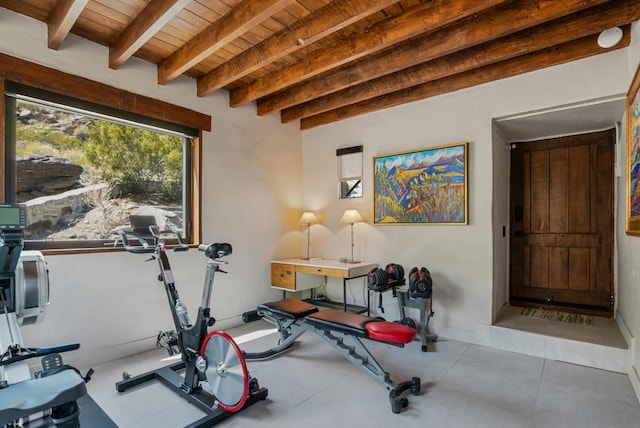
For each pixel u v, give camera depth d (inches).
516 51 108.9
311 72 126.6
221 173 156.7
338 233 184.7
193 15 102.3
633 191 102.6
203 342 89.0
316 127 193.8
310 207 196.2
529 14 92.1
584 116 134.8
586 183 158.1
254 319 126.3
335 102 159.5
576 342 116.7
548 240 166.9
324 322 105.2
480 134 140.0
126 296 123.6
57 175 114.0
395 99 157.2
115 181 128.1
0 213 69.2
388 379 95.7
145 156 136.4
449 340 142.6
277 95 163.0
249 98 151.6
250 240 168.7
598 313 151.9
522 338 127.1
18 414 43.8
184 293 141.0
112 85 121.4
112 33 112.1
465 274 142.8
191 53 116.3
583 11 98.2
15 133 103.1
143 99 130.0
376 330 93.8
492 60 114.3
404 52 117.4
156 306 132.0
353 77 132.7
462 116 144.5
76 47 112.8
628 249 116.0
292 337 121.8
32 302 77.7
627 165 111.3
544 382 103.0
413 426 80.6
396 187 162.4
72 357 110.2
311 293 194.7
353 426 80.7
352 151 178.4
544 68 124.8
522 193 174.1
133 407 88.7
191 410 87.7
